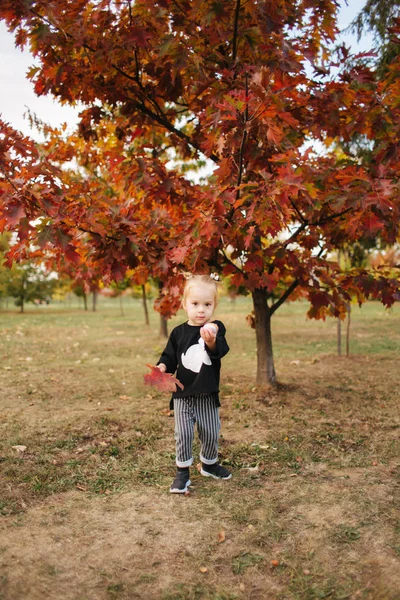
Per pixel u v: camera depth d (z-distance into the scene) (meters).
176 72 4.01
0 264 10.59
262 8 3.68
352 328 13.21
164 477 3.05
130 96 4.78
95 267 4.09
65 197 3.43
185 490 2.81
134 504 2.67
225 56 4.34
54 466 3.22
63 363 7.75
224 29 3.87
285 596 1.89
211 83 3.99
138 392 5.53
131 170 4.12
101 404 4.96
